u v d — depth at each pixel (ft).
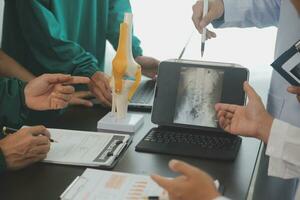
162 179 2.46
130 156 3.62
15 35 5.73
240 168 3.41
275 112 4.40
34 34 5.47
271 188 4.60
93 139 3.92
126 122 4.22
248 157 3.61
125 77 4.23
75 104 4.89
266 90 5.69
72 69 5.35
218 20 4.92
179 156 3.60
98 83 4.96
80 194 2.92
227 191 3.06
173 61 4.18
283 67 3.59
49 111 4.59
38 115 4.55
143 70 5.73
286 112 4.31
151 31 8.71
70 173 3.34
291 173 3.21
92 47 6.25
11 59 5.42
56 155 3.58
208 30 4.88
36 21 5.38
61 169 3.40
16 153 3.35
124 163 3.49
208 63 4.13
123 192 2.95
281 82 4.33
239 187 3.12
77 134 4.05
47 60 5.55
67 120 4.52
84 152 3.64
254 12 4.84
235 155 3.58
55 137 3.96
